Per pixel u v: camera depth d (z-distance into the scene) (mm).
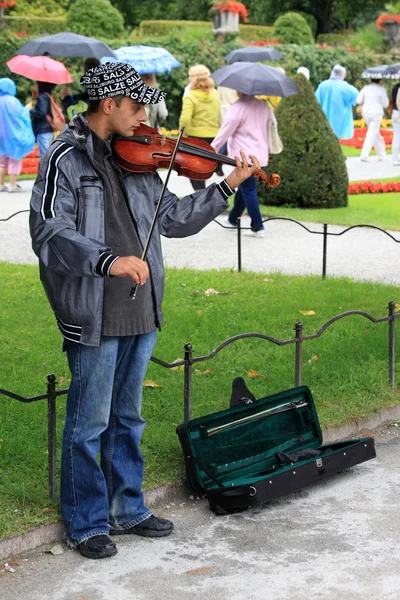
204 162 4281
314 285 8703
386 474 5059
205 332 7031
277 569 4000
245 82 10992
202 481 4602
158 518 4359
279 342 5332
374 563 4055
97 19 32469
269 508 4625
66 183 3834
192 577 3926
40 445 4992
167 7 47469
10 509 4277
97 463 4137
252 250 10727
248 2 47812
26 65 16094
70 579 3898
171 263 9969
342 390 5949
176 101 27172
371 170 19047
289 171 13664
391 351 6082
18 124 14867
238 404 5012
